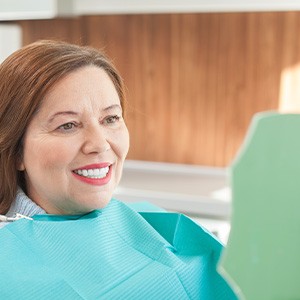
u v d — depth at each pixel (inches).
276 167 10.7
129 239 26.8
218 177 86.4
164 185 84.1
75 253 24.2
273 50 79.9
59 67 25.5
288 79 80.4
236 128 85.0
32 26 87.2
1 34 86.4
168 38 84.6
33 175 27.0
